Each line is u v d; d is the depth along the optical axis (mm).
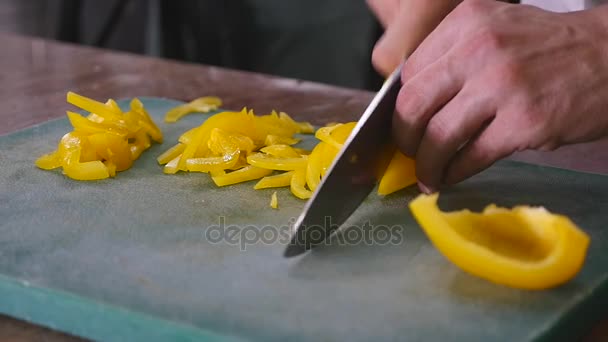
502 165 1300
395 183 1176
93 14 3822
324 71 3000
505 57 991
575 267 832
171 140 1437
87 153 1260
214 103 1665
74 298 857
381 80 2947
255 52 3109
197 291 874
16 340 865
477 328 807
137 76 1998
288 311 835
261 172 1249
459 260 873
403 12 1277
